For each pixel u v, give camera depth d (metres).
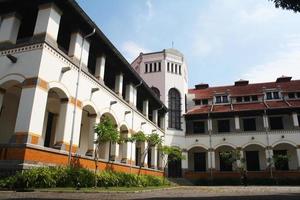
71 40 16.28
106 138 14.95
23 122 12.37
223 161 34.94
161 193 13.10
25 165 11.59
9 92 16.72
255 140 33.31
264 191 15.64
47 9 14.27
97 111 17.97
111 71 22.77
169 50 38.56
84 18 15.91
